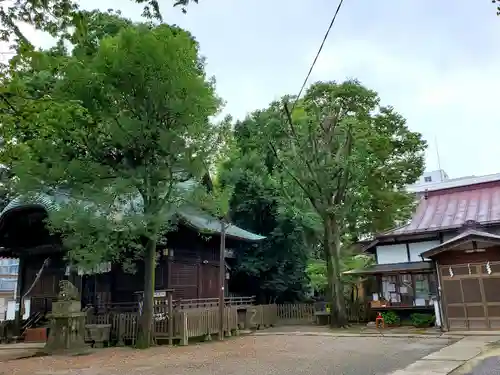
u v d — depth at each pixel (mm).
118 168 17203
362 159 23781
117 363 13422
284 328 24453
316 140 24578
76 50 17047
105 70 16094
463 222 23000
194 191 17641
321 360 12727
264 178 31578
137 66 16062
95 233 16047
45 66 12180
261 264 31031
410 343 15828
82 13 9516
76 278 22969
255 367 11898
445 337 16984
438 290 19719
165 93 16531
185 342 17859
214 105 17531
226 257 30781
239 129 31812
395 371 10281
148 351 16109
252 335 21312
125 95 16641
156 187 16953
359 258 28328
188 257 24516
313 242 34625
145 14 9930
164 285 22703
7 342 21250
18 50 9086
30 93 14633
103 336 18047
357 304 25562
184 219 20859
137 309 20594
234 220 32500
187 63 16641
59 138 16141
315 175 24250
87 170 16328
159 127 16875
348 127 24203
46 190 16625
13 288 53531
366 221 32750
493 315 18219
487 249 18672
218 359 13617
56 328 16703
